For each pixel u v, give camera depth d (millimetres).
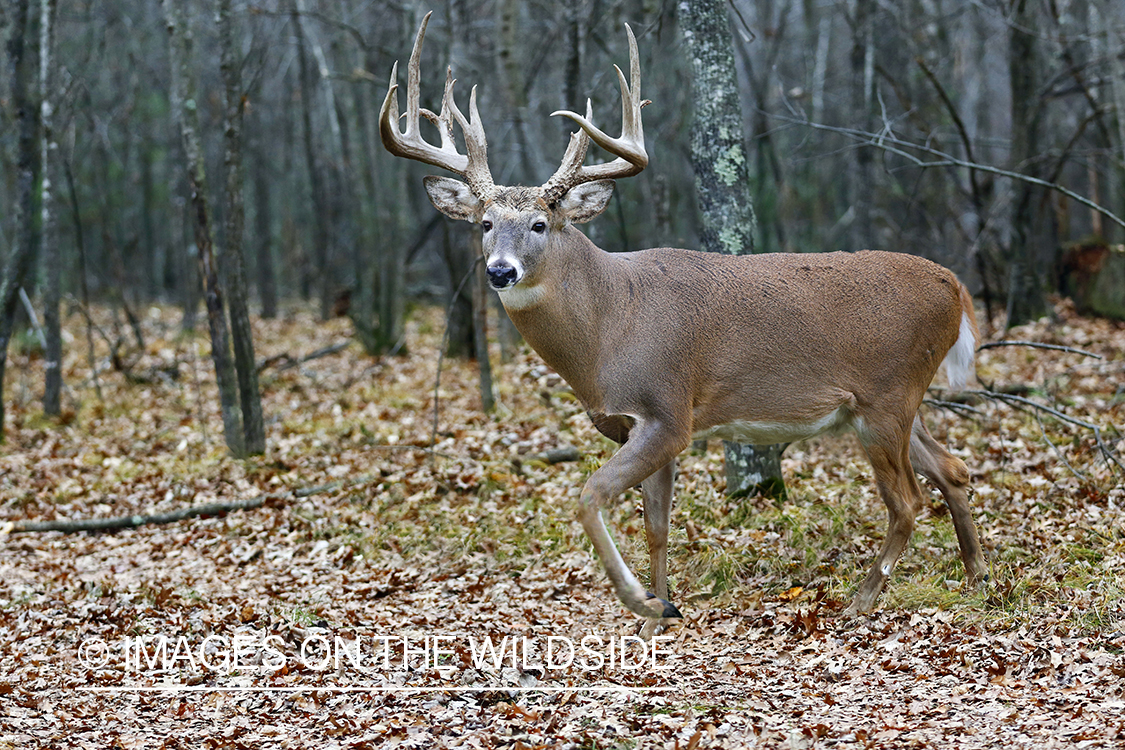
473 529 7828
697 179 7742
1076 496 7426
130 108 23938
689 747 4297
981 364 12453
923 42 19406
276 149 33125
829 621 5934
